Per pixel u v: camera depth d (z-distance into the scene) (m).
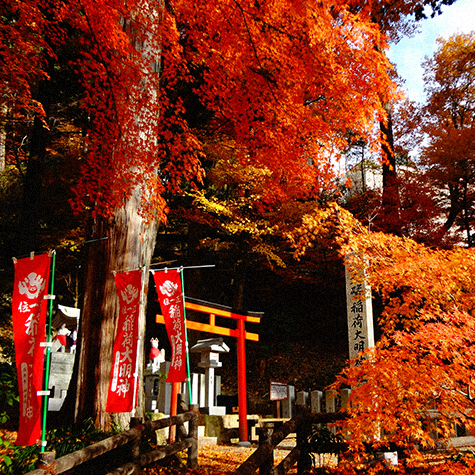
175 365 6.52
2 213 14.88
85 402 6.64
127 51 8.06
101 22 7.99
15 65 10.03
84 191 7.96
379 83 10.61
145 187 7.76
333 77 10.79
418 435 4.52
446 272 5.20
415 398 4.48
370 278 5.95
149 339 17.52
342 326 18.11
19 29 10.31
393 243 5.93
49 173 14.75
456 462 5.02
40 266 4.47
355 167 20.12
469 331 4.36
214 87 11.17
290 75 11.17
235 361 16.66
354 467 5.37
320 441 5.46
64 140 15.79
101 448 4.29
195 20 10.72
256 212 14.22
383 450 5.64
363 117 11.07
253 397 13.88
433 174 17.81
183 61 10.26
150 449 5.98
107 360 6.84
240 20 10.12
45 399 4.12
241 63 10.95
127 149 7.77
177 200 14.48
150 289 8.33
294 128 11.54
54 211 15.05
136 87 8.16
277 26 10.50
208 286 18.52
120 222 7.36
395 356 4.49
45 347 4.33
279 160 12.15
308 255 17.38
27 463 4.53
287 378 15.40
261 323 17.84
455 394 4.34
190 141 10.02
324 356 16.77
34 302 4.37
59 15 10.02
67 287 17.02
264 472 4.46
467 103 20.53
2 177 15.75
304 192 13.80
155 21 8.52
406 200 17.27
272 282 19.53
